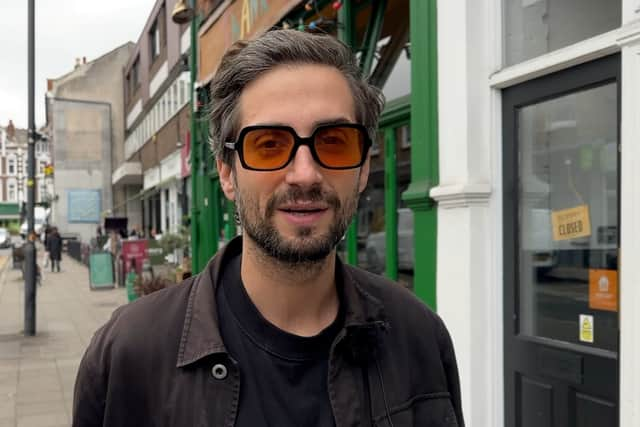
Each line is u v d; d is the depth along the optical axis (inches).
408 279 155.9
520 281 116.9
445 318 124.4
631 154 87.4
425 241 132.3
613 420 95.3
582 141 104.0
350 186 47.8
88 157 1466.5
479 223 118.4
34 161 313.7
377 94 54.3
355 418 45.8
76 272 758.5
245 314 47.3
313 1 192.4
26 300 304.7
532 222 115.2
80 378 47.0
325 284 49.1
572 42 105.1
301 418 44.7
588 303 102.7
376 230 175.8
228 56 49.9
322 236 45.8
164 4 728.3
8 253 1378.0
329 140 46.6
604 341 99.4
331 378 46.1
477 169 119.2
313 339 46.5
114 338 46.1
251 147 46.3
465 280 118.0
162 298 48.9
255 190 46.2
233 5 265.9
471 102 118.6
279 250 45.0
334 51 48.5
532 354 111.2
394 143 163.0
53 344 282.4
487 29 119.2
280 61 47.1
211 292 47.9
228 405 43.7
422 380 52.4
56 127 1439.5
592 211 102.3
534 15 113.3
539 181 113.7
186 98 587.5
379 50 171.8
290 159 45.4
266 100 46.4
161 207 783.1
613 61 94.5
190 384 44.1
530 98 112.3
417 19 134.2
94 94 1478.8
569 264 106.8
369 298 51.2
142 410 44.7
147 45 893.2
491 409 117.6
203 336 45.0
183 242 494.9
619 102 93.4
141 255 566.6
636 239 86.5
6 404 190.1
